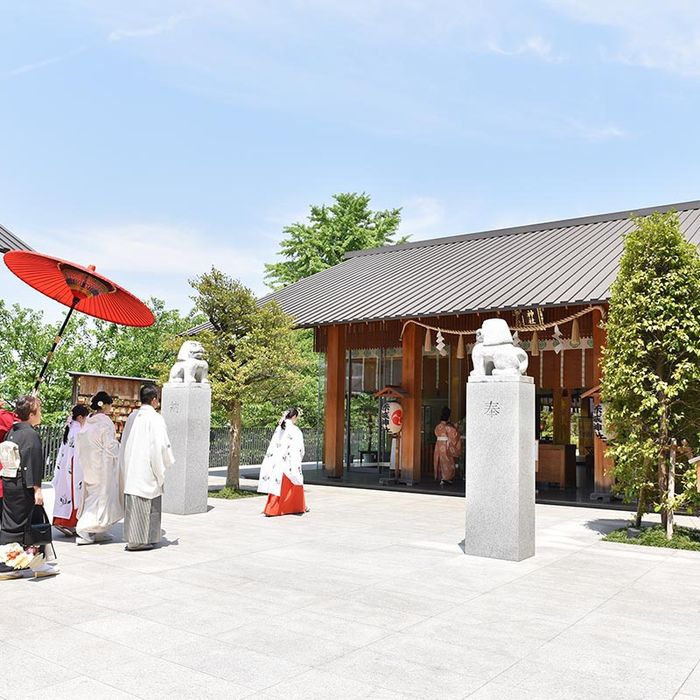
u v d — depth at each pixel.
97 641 4.76
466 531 8.17
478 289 15.20
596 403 13.95
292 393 14.49
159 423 8.30
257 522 10.58
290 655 4.52
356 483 17.16
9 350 22.36
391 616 5.47
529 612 5.68
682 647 4.84
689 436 9.46
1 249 12.09
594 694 3.98
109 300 8.35
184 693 3.88
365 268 21.33
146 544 8.12
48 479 15.86
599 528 10.55
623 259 9.75
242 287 14.44
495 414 8.08
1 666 4.27
